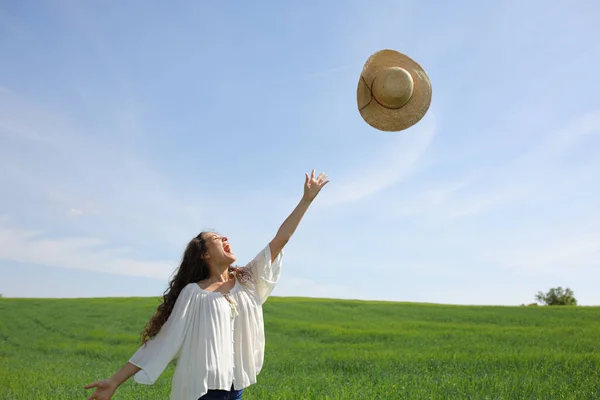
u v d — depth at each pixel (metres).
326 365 17.62
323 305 52.19
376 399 10.24
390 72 5.80
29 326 38.94
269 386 12.16
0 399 11.46
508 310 46.34
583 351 20.12
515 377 12.52
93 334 35.16
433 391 10.92
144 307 48.41
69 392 12.38
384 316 44.38
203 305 5.21
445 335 29.33
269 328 36.12
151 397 11.25
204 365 5.03
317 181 5.88
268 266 5.67
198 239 5.56
